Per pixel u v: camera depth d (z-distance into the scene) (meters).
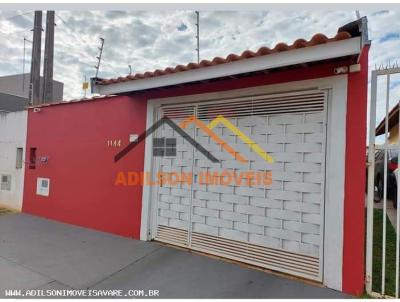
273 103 4.25
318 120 3.86
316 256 3.81
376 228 6.23
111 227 5.95
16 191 8.07
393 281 3.82
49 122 7.34
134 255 4.77
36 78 10.17
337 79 3.68
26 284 3.83
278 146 4.18
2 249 5.06
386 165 3.45
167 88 5.20
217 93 4.70
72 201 6.68
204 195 4.86
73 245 5.25
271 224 4.19
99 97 6.31
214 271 4.16
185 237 5.04
